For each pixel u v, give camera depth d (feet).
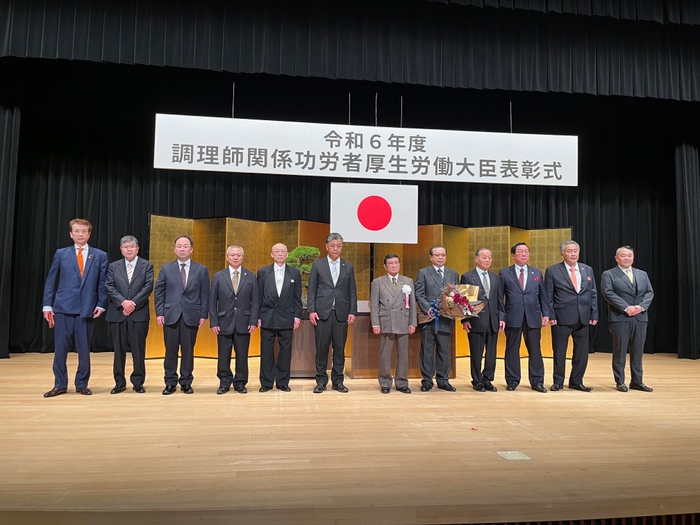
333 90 26.17
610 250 26.68
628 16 18.75
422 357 14.83
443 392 14.48
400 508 6.69
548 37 19.52
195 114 25.17
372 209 17.84
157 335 21.66
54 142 23.62
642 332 15.10
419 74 18.63
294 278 14.69
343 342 14.57
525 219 27.12
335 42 18.31
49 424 10.53
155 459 8.36
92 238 23.75
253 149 17.29
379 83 25.77
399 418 11.30
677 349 25.66
